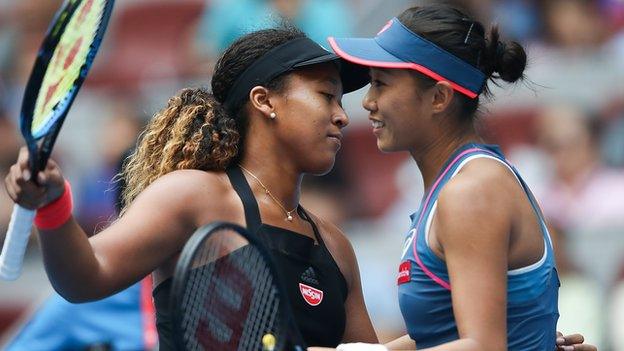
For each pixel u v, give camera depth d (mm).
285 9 32219
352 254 15047
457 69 13414
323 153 13969
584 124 28594
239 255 12961
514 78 13930
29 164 11305
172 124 14211
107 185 28438
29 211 11477
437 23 13477
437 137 13594
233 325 12789
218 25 32938
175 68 35031
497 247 12469
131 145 21234
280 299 12367
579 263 27016
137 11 38844
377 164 30734
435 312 13047
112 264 12617
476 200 12562
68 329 18625
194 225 13359
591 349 15016
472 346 12086
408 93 13500
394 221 29172
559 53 30438
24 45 37188
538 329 13117
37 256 29688
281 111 13883
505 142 29594
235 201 13648
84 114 33156
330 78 14109
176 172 13633
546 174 28562
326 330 13914
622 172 28359
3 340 29234
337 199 29484
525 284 12945
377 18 32750
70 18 11352
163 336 13656
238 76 14031
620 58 30250
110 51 37812
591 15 31328
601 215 27594
